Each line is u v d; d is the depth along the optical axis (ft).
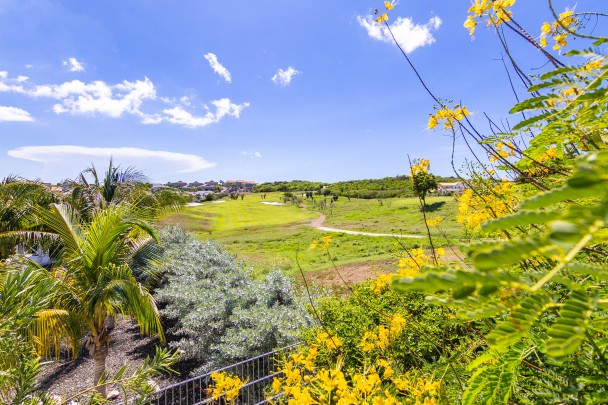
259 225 188.44
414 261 6.29
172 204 40.98
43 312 16.70
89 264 20.40
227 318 25.94
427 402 4.25
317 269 60.85
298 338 19.72
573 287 1.04
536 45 3.95
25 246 27.20
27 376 6.70
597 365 2.35
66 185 34.19
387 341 7.41
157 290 33.60
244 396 18.21
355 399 3.74
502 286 0.93
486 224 0.89
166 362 8.54
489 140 3.89
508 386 2.65
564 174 3.23
